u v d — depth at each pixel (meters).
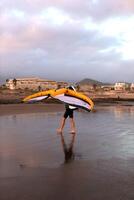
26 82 123.62
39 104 44.97
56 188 7.69
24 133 16.95
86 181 8.23
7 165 9.88
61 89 17.59
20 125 20.59
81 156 11.27
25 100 17.83
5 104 42.81
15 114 29.30
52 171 9.19
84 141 14.48
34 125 20.69
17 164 10.02
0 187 7.75
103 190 7.55
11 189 7.61
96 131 17.98
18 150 12.28
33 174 8.88
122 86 128.75
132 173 8.98
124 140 14.79
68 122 22.81
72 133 17.09
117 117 27.19
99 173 8.99
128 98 76.50
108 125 21.02
